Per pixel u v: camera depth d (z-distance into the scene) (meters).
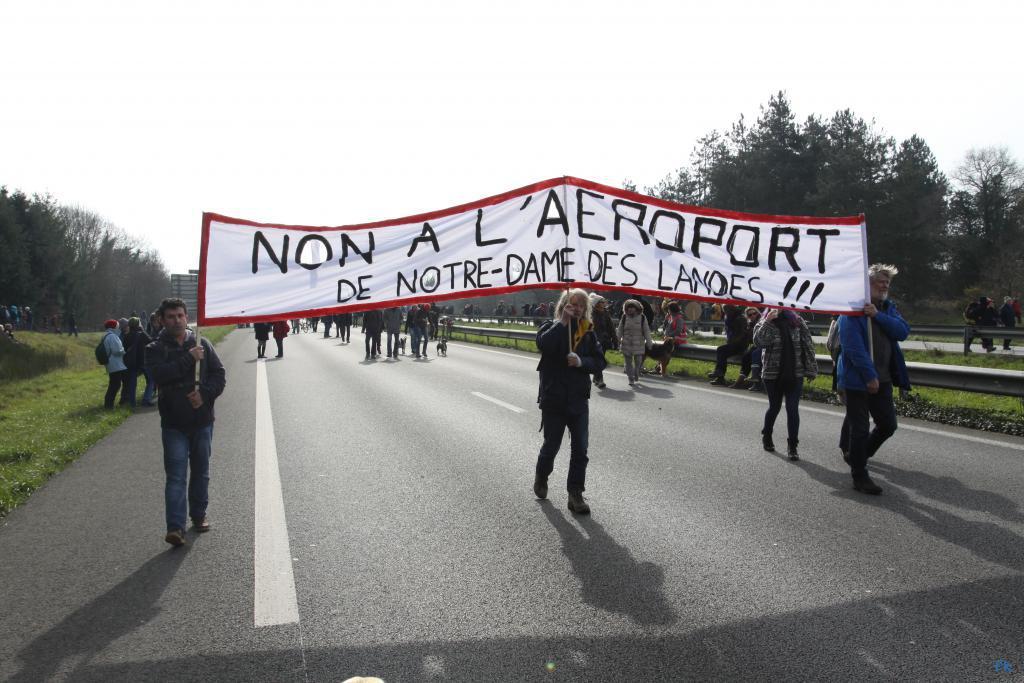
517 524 5.40
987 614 3.75
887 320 6.02
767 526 5.19
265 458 7.84
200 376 5.19
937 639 3.50
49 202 76.94
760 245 5.98
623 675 3.25
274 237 5.07
